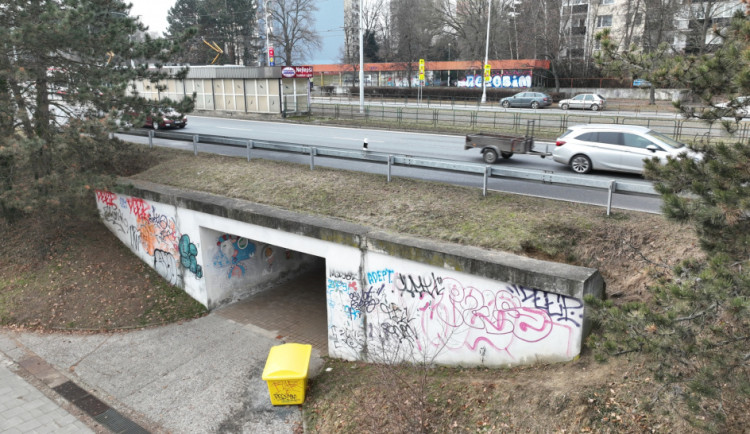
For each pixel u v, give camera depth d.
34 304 11.61
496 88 48.22
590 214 8.80
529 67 48.09
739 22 4.58
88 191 12.80
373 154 11.64
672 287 4.33
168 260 12.73
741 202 4.23
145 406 8.32
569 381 6.12
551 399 5.89
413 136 23.91
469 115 31.06
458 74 54.41
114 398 8.57
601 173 14.19
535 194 10.98
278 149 13.66
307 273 14.58
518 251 7.79
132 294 12.22
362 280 8.77
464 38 56.59
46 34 11.33
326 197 10.84
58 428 7.72
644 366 5.82
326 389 8.28
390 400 6.96
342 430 7.01
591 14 49.28
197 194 12.05
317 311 12.03
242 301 12.65
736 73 4.42
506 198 9.88
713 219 4.68
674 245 7.57
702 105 4.96
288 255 14.01
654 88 5.12
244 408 8.16
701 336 4.63
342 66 63.16
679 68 4.75
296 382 7.89
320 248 9.29
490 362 7.42
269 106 33.06
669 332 4.38
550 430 5.64
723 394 5.01
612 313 4.72
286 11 55.22
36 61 12.80
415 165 10.97
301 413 7.88
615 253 7.83
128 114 12.98
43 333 10.83
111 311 11.59
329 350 9.75
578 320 6.39
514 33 53.84
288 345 8.48
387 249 8.17
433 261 7.64
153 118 13.79
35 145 11.13
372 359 8.83
